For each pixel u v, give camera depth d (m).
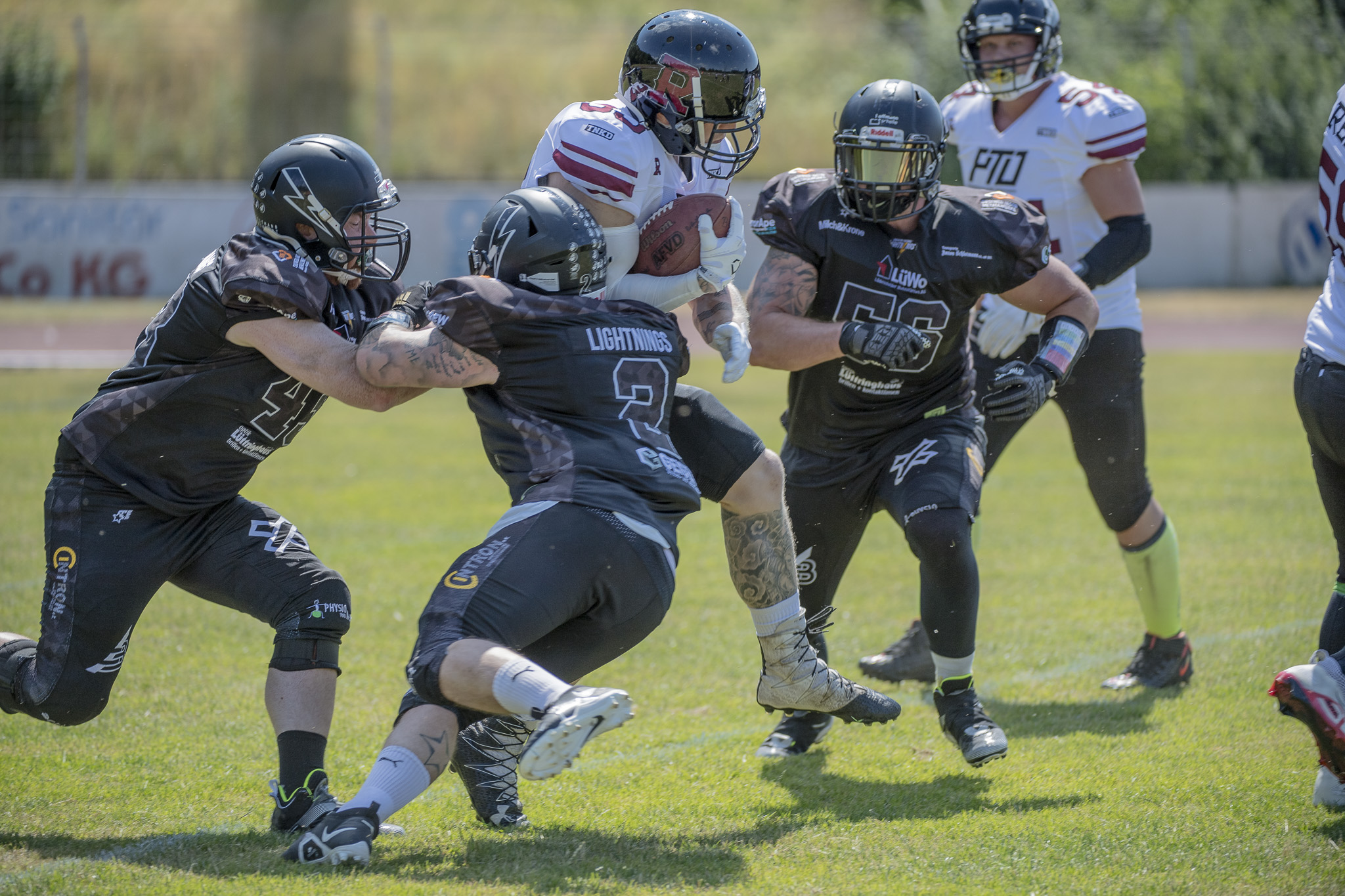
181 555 12.05
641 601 10.89
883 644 19.25
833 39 85.31
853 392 14.10
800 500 14.69
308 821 11.52
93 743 14.52
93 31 81.25
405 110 80.50
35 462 31.31
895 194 13.23
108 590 11.71
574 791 13.26
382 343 11.11
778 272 13.82
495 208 11.45
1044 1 17.61
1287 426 37.41
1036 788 13.15
